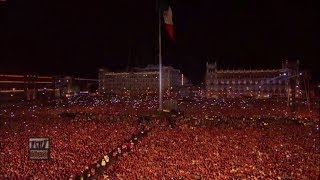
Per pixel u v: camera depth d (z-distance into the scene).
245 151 30.75
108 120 53.97
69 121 52.78
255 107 81.56
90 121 52.78
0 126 46.84
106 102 103.69
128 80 168.12
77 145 33.47
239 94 152.00
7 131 42.34
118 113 64.88
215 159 27.64
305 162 26.83
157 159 27.70
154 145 33.44
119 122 51.12
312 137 37.81
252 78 150.88
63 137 37.66
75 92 165.00
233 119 54.50
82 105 90.31
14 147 31.98
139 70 171.12
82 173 24.72
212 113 65.81
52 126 46.69
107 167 26.88
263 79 149.12
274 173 23.75
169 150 31.20
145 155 29.31
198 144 33.88
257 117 58.16
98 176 24.47
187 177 22.83
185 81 186.75
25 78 128.88
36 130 42.91
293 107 76.56
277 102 102.69
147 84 164.62
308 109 73.38
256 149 31.66
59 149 31.45
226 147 32.44
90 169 26.17
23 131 42.25
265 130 43.12
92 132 41.16
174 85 168.88
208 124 48.59
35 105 91.12
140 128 44.56
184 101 111.19
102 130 42.66
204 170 24.25
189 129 43.88
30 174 23.41
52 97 136.38
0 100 109.12
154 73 164.00
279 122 51.75
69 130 42.81
